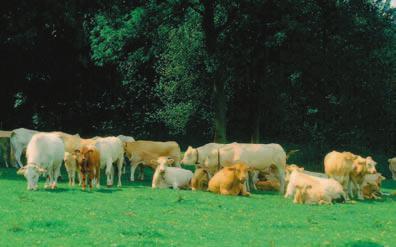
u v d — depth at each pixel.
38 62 43.53
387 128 44.56
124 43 34.22
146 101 53.22
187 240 12.83
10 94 45.69
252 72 38.03
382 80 39.69
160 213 16.61
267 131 47.47
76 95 48.41
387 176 38.78
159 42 35.31
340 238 13.75
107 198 19.06
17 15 36.69
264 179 26.44
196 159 24.05
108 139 22.95
